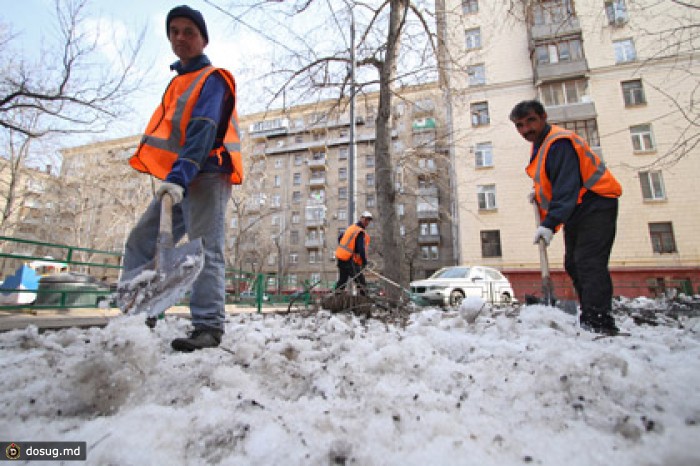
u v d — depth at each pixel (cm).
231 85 235
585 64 1794
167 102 242
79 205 2455
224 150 235
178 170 188
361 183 3694
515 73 1927
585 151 271
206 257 217
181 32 242
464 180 1903
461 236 1866
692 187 1617
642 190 1681
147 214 238
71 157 2300
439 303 1055
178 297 151
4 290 316
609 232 260
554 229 269
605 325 247
